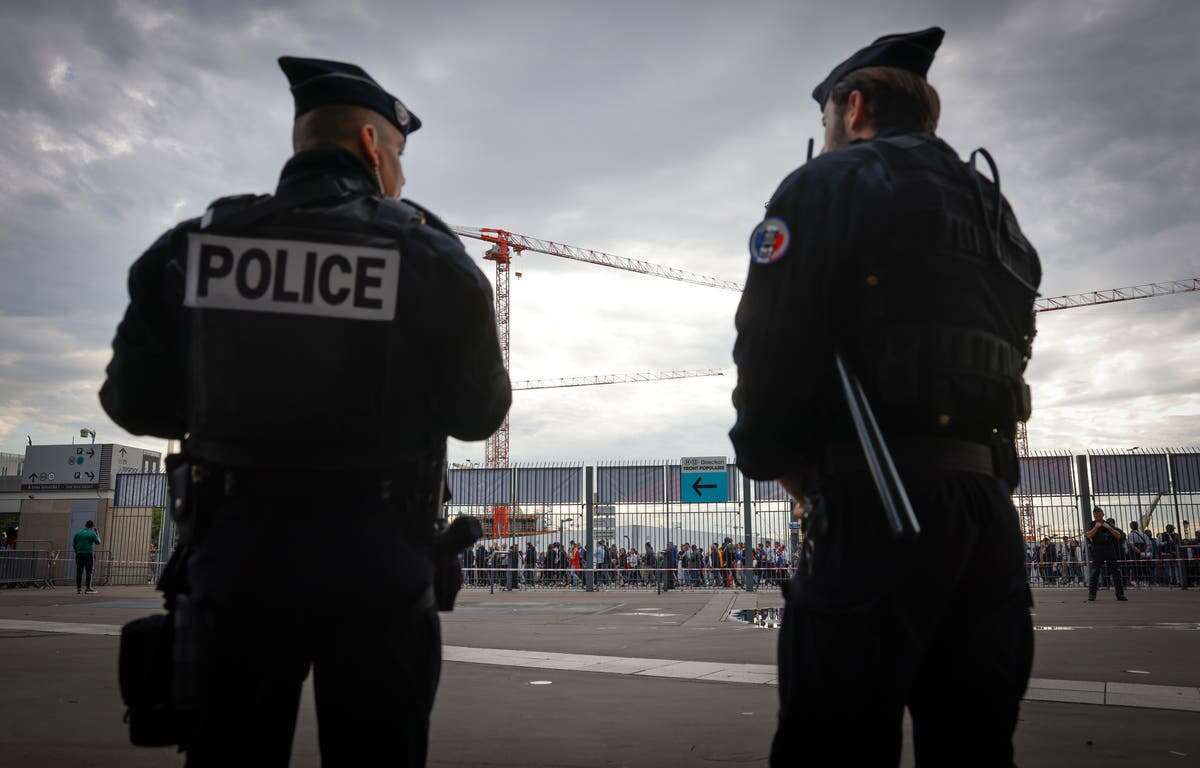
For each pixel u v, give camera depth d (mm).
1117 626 10336
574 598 19828
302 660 1567
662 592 23562
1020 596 1577
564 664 6715
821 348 1518
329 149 1823
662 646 8125
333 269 1626
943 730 1583
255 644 1510
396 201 1806
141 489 31172
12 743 3912
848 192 1544
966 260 1580
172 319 1731
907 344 1492
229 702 1521
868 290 1509
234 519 1557
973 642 1524
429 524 1698
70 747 3826
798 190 1578
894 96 1819
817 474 1551
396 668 1581
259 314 1595
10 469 53094
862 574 1439
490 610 14711
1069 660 6789
